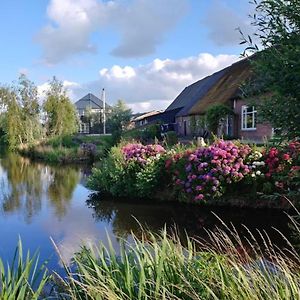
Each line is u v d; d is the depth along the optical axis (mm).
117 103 62562
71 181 15602
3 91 35531
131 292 2734
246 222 7676
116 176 11180
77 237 7215
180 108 37969
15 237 7348
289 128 2402
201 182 9141
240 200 8773
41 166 22391
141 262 2900
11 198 11789
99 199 11078
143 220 8398
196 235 7000
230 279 2721
